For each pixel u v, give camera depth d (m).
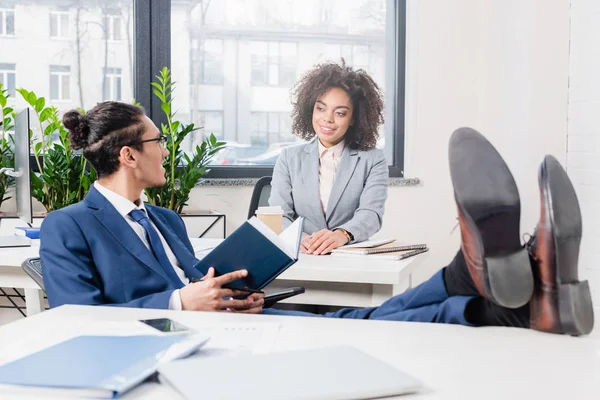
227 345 0.98
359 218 2.49
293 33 3.97
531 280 1.02
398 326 1.11
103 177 1.75
